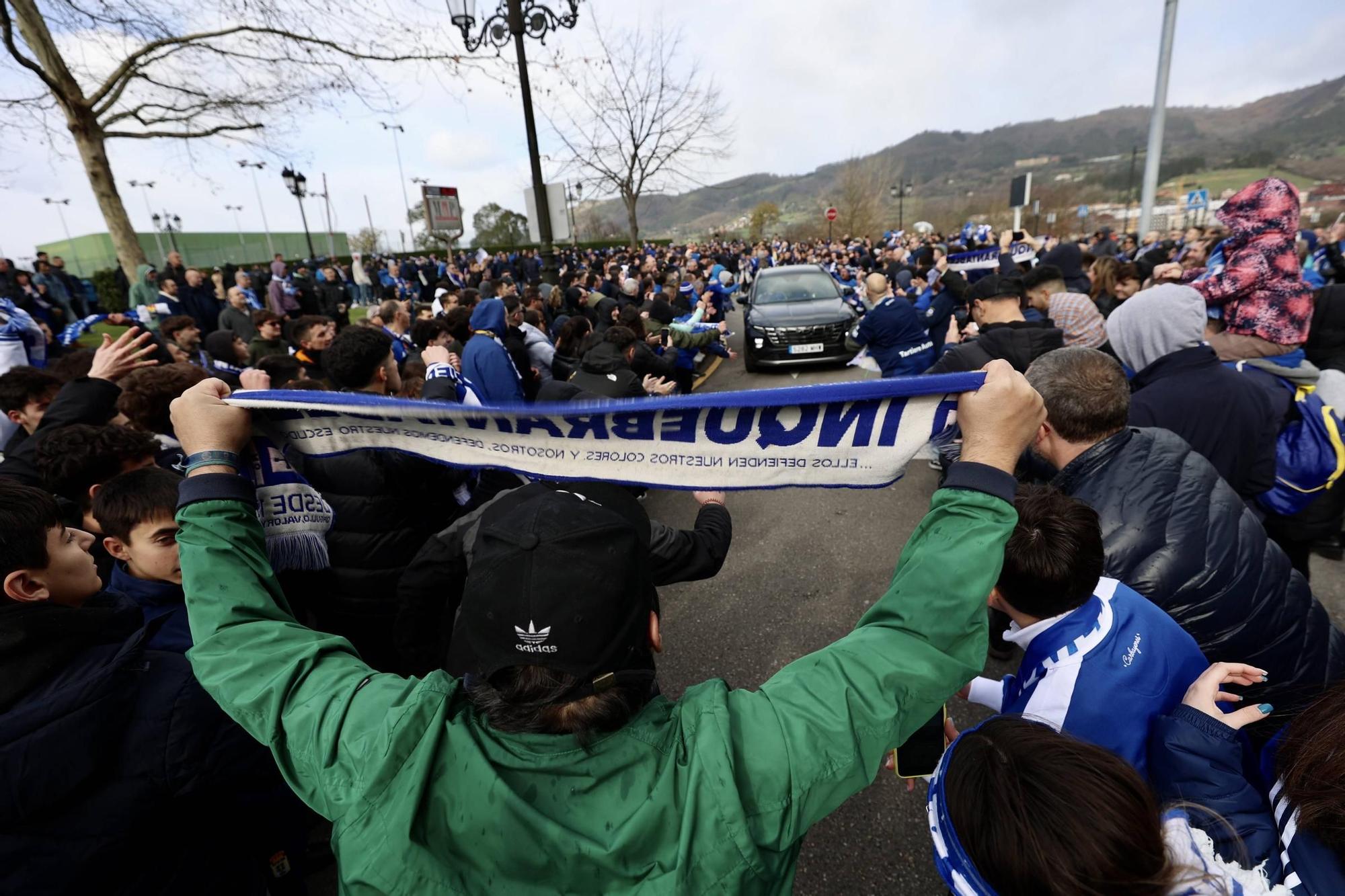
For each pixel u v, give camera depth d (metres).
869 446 0.92
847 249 26.78
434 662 2.20
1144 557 1.49
